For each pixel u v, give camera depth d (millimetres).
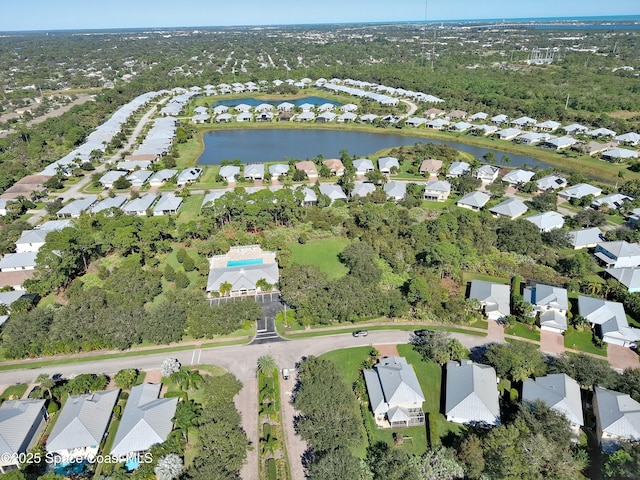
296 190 170500
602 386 84438
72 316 102562
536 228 141500
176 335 101688
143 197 176500
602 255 133250
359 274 121875
